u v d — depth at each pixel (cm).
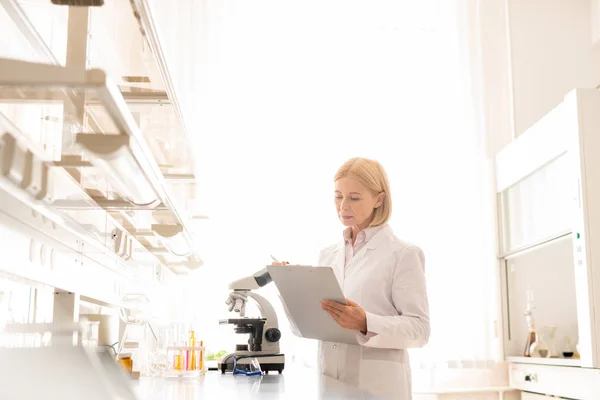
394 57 455
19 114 156
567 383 342
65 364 103
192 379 218
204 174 418
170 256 353
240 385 190
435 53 459
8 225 146
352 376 213
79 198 198
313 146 435
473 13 468
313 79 445
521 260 407
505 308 430
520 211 407
